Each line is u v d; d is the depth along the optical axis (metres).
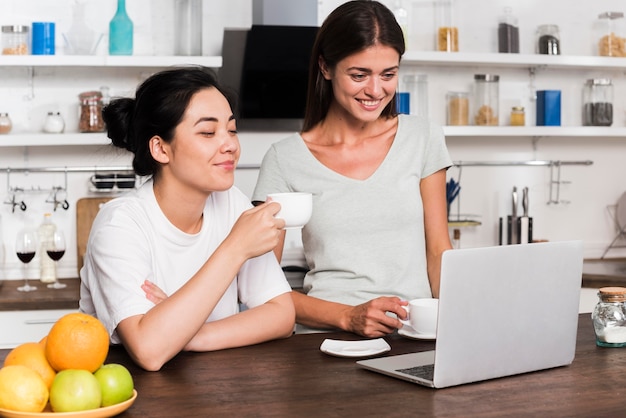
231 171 1.74
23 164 3.65
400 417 1.26
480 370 1.47
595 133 3.90
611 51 4.03
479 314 1.45
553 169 4.17
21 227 3.66
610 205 4.24
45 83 3.65
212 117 1.71
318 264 2.20
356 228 2.16
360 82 2.05
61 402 1.24
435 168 2.29
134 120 1.78
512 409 1.31
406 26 3.79
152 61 3.43
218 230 1.92
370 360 1.59
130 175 3.65
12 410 1.24
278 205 1.70
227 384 1.46
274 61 3.47
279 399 1.36
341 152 2.22
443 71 4.00
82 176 3.70
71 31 3.64
